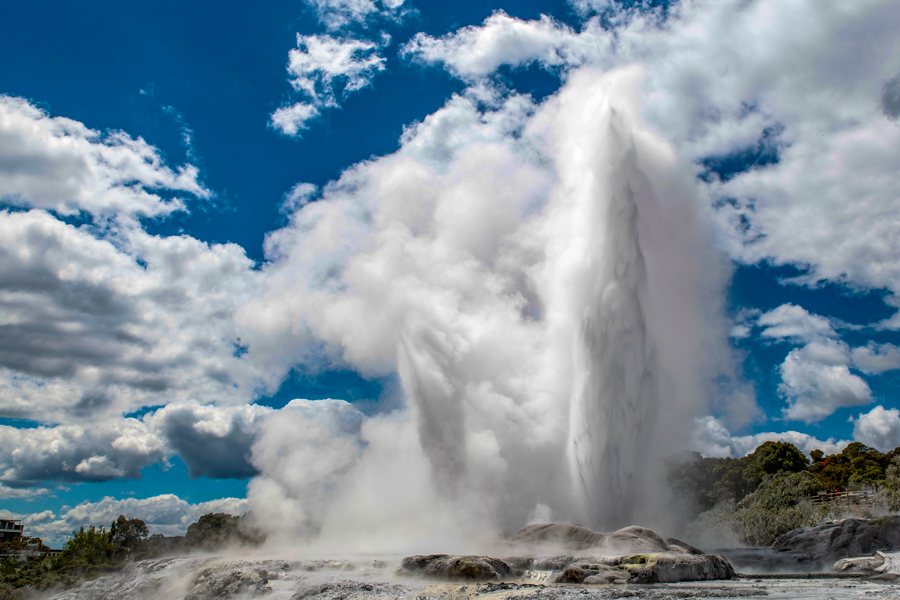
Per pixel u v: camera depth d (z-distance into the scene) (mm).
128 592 20406
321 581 17266
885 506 42719
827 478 72375
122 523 67250
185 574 20969
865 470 67812
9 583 47156
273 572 19875
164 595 19062
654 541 22016
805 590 15195
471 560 17594
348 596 14844
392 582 17078
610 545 21406
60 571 49250
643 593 14273
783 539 30875
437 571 17500
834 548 27203
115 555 63719
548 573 18656
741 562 27922
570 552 21109
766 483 62219
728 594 14281
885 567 22016
